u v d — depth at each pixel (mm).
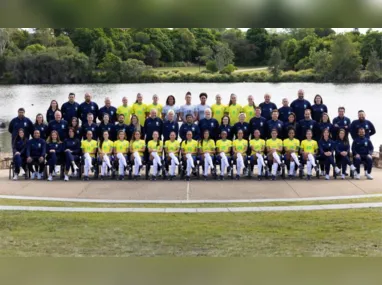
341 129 19594
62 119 20156
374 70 61219
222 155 19359
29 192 17500
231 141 19766
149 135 19875
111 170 19641
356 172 19422
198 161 19547
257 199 16500
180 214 14594
